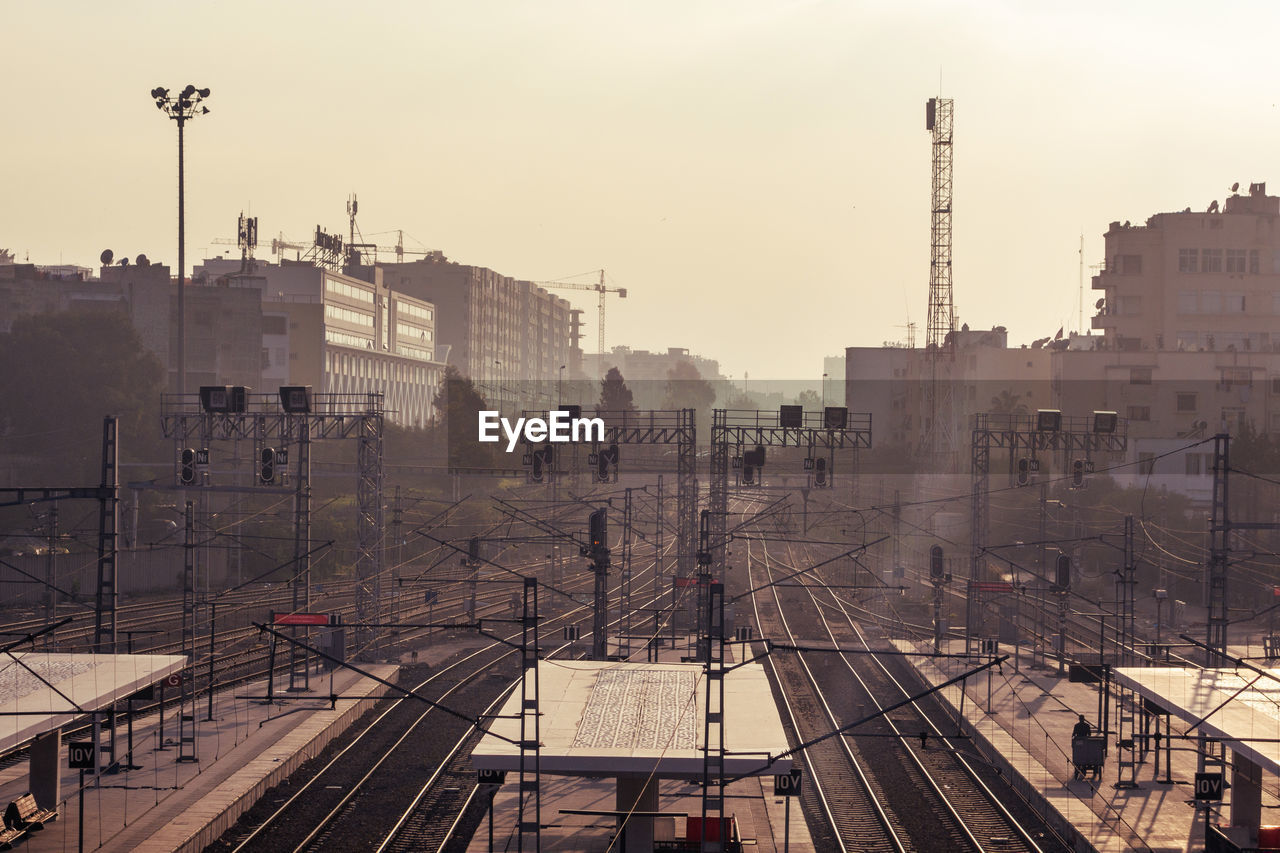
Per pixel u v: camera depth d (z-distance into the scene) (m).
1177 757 42.25
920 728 47.06
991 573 83.88
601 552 56.50
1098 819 34.00
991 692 52.34
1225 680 38.84
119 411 96.19
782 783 30.89
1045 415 63.22
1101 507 81.69
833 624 71.69
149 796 34.78
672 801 36.44
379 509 58.34
